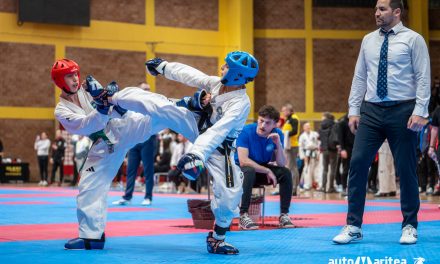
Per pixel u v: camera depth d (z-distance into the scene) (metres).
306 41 29.16
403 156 5.67
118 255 4.76
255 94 28.88
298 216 9.09
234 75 4.67
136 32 27.97
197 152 4.35
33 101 26.25
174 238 6.02
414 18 28.56
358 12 29.27
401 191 5.72
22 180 25.50
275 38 29.05
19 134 26.06
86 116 4.98
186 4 28.84
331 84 29.22
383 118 5.70
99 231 5.10
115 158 5.14
